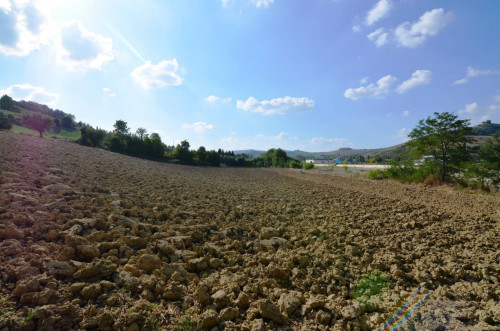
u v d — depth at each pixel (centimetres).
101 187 798
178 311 309
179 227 582
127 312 286
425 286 390
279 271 409
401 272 419
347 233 645
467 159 1608
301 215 823
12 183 622
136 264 396
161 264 409
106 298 309
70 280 333
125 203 666
